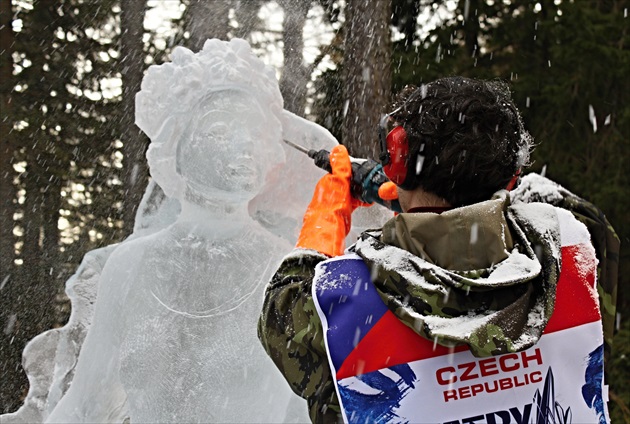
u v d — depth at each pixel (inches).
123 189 272.5
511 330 44.8
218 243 83.7
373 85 223.8
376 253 48.8
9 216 304.3
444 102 50.4
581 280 49.0
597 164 325.7
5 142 311.7
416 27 328.8
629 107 322.3
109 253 90.3
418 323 45.7
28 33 327.9
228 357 81.0
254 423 81.1
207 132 80.3
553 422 47.2
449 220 47.5
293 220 88.7
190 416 80.0
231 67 80.8
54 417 82.5
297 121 87.6
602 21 327.3
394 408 47.0
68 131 319.9
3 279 280.5
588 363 48.1
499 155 50.1
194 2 264.5
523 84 323.3
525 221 50.3
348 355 47.6
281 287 54.5
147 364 80.5
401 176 52.1
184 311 81.6
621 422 283.6
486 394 47.2
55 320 266.2
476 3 332.2
